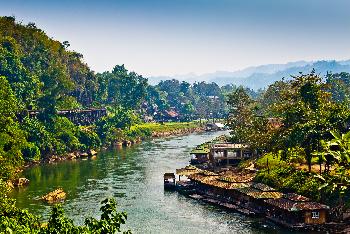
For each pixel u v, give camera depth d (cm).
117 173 13600
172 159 16375
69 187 11525
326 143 2408
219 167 13975
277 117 14888
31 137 16150
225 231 7725
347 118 9856
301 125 9819
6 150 10875
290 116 11194
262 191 9088
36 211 9025
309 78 11631
